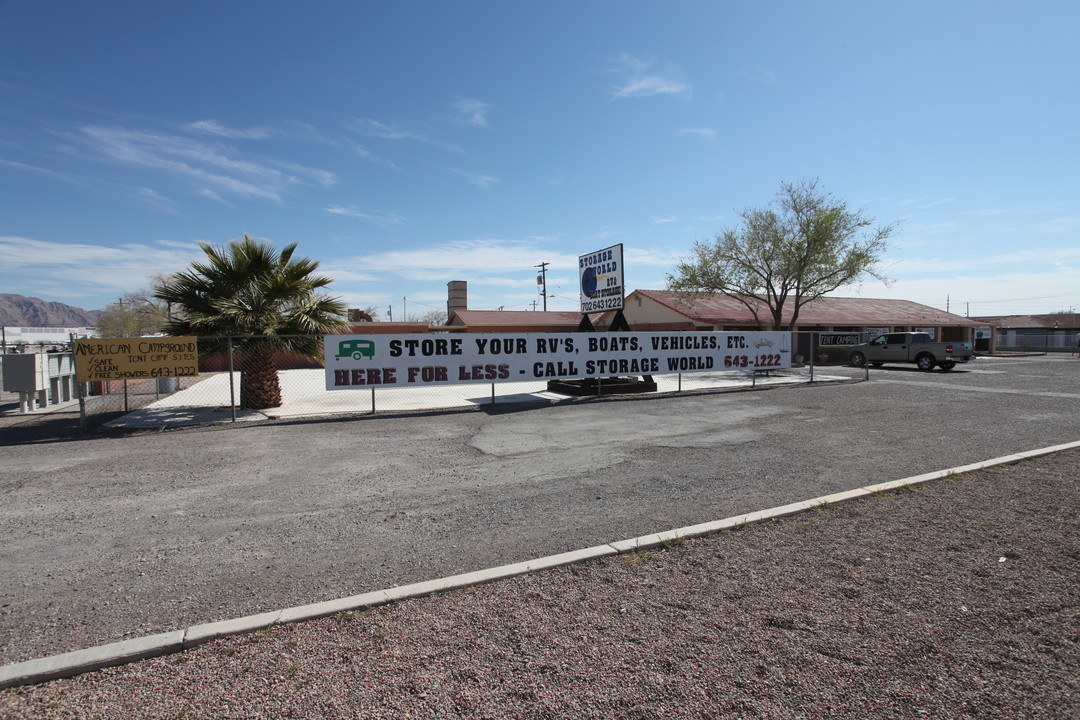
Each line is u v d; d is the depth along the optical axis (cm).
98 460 746
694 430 937
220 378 2266
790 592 353
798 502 540
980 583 363
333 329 1266
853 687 260
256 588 367
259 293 1219
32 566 406
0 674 266
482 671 272
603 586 362
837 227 2427
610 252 1563
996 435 867
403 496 576
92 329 5025
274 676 269
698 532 451
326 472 678
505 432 936
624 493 579
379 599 342
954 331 4106
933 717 240
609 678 267
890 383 1708
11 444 863
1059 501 528
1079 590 353
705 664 278
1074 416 1048
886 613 327
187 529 482
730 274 2650
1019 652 288
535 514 515
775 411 1138
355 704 248
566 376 1411
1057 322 5394
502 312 3959
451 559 412
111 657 281
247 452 792
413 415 1134
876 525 470
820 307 3491
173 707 248
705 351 1595
